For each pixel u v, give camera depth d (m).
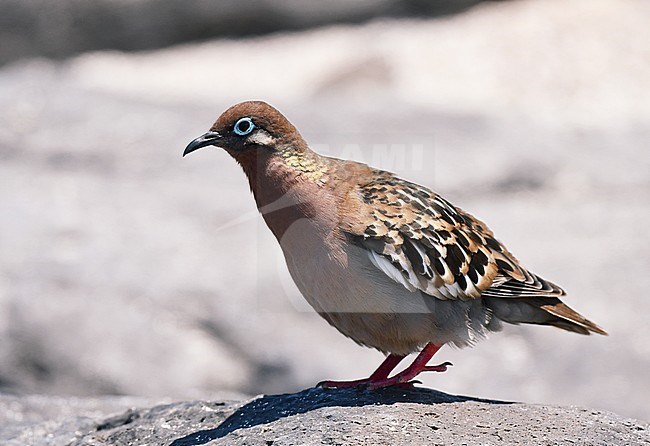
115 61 29.17
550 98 25.39
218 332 14.01
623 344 13.52
